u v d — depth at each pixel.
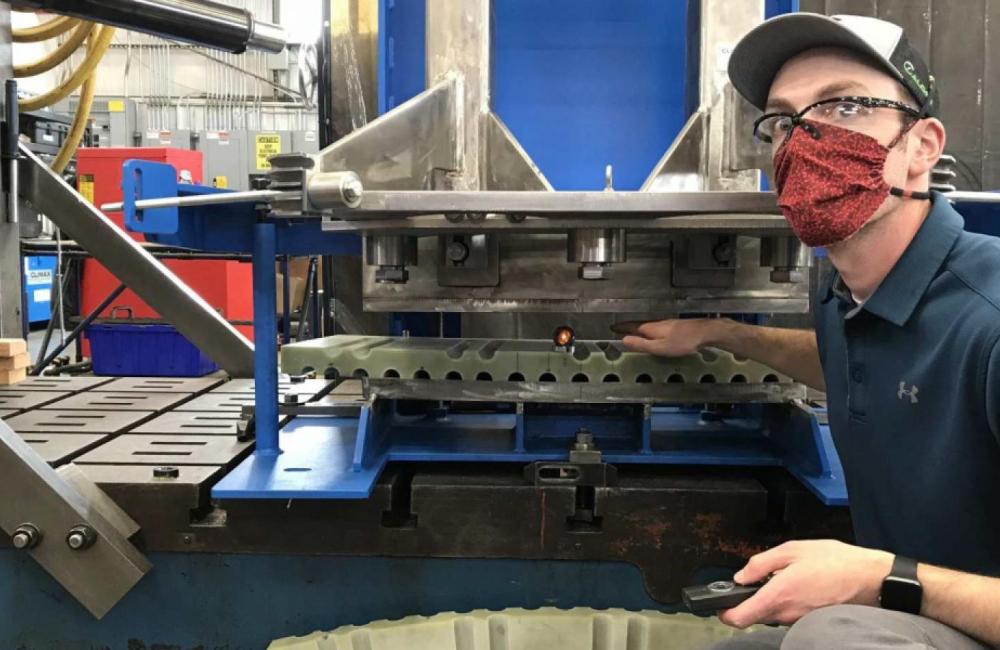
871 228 0.88
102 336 3.41
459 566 1.28
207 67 6.95
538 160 1.59
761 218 1.11
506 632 1.23
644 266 1.33
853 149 0.86
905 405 0.87
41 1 1.26
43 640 1.29
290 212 1.04
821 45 0.89
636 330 1.34
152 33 1.40
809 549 0.81
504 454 1.30
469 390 1.30
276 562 1.28
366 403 1.30
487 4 1.20
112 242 2.26
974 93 2.16
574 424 1.48
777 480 1.33
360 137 1.08
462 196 1.02
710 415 1.64
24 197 2.27
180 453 1.46
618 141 1.59
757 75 0.99
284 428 1.60
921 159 0.89
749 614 0.78
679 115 1.58
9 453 1.17
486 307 1.35
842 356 1.00
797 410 1.32
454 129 1.18
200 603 1.29
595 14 1.56
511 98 1.58
